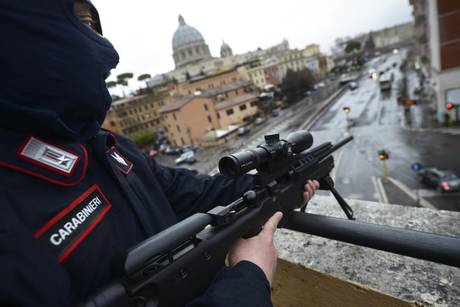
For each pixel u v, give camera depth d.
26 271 0.53
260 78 58.94
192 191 1.33
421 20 25.05
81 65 0.79
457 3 16.69
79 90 0.78
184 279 0.81
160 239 0.74
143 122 47.12
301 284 1.44
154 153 36.38
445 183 13.15
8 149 0.66
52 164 0.72
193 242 0.86
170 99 50.06
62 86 0.75
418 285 1.15
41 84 0.71
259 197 1.11
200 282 0.85
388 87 37.44
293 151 1.33
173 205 1.32
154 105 48.19
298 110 36.50
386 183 15.69
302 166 1.36
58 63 0.73
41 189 0.68
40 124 0.70
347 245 1.46
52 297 0.56
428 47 23.27
